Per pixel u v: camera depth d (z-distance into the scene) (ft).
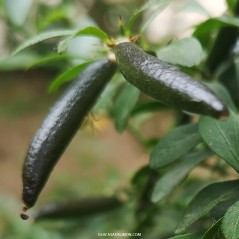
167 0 1.02
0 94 6.67
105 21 4.32
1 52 4.32
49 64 1.66
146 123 3.54
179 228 0.96
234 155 0.98
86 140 4.02
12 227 2.44
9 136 5.95
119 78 1.34
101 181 2.29
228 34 1.33
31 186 0.92
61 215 1.43
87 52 1.51
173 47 1.04
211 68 1.35
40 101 6.49
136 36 1.02
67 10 1.86
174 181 1.11
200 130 1.01
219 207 0.97
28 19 1.96
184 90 0.80
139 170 1.35
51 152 0.93
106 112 1.55
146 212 1.56
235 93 1.33
